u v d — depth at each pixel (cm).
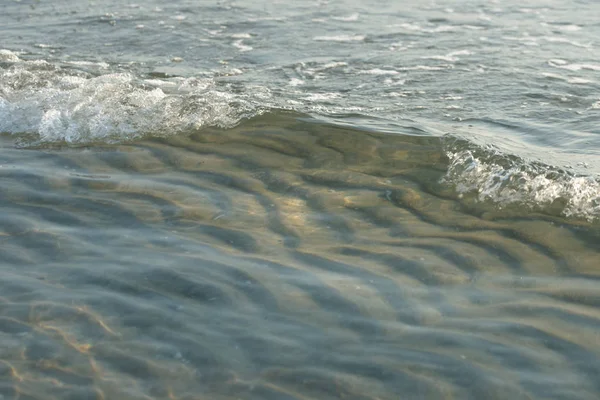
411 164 493
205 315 336
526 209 435
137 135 545
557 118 559
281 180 475
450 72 665
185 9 880
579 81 638
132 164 500
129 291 354
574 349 312
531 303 345
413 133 535
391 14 852
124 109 580
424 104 594
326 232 413
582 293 352
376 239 405
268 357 308
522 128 543
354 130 544
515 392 288
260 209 438
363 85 638
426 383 293
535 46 736
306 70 677
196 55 724
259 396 287
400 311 339
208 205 441
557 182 456
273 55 720
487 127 546
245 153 514
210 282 360
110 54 729
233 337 321
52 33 798
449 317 334
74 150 523
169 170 491
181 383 295
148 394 289
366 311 338
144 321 332
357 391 290
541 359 306
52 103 593
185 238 403
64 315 336
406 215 432
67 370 302
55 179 476
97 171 489
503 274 371
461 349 312
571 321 331
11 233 408
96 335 323
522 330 325
